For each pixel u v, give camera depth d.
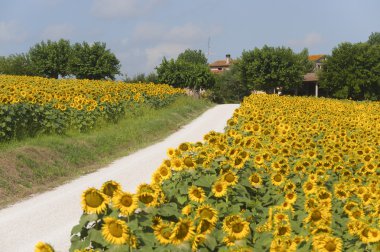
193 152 7.66
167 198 6.02
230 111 40.81
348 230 5.76
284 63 79.31
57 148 15.76
